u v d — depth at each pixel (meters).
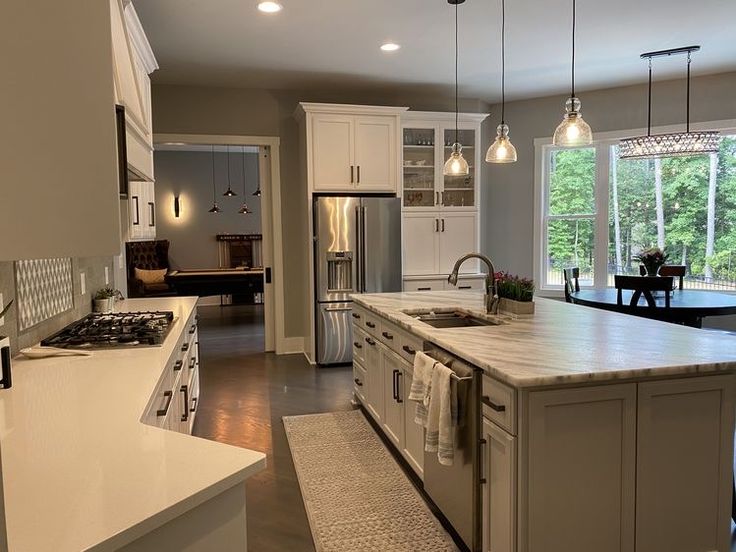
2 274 2.05
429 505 2.69
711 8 3.87
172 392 2.26
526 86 5.99
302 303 6.19
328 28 4.16
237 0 3.62
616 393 1.91
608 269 6.33
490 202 6.81
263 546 2.36
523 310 3.08
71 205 0.87
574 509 1.91
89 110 0.88
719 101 5.63
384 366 3.39
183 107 5.73
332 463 3.19
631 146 4.73
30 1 0.84
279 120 5.98
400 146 5.77
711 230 5.88
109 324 2.79
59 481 1.07
